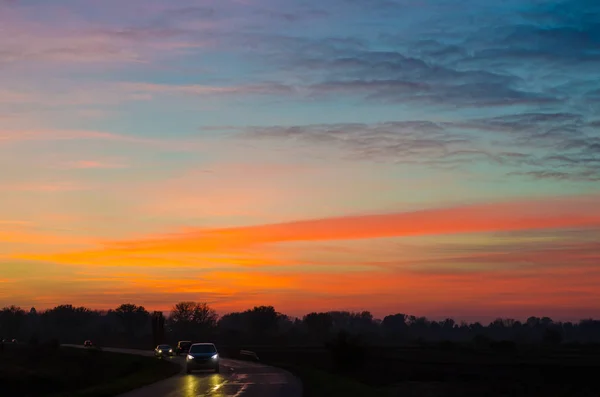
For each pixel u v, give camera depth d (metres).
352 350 60.81
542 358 88.06
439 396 39.19
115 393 30.75
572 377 54.94
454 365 69.62
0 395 57.06
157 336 136.00
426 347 126.19
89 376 71.38
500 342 115.75
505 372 60.00
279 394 29.25
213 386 34.44
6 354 97.00
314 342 162.75
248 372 49.06
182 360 79.25
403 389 43.41
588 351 116.69
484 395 40.66
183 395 29.22
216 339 166.25
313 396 28.23
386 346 136.12
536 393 42.12
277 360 79.31
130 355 100.38
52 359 91.19
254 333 187.38
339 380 37.50
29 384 63.12
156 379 40.62
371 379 52.84
